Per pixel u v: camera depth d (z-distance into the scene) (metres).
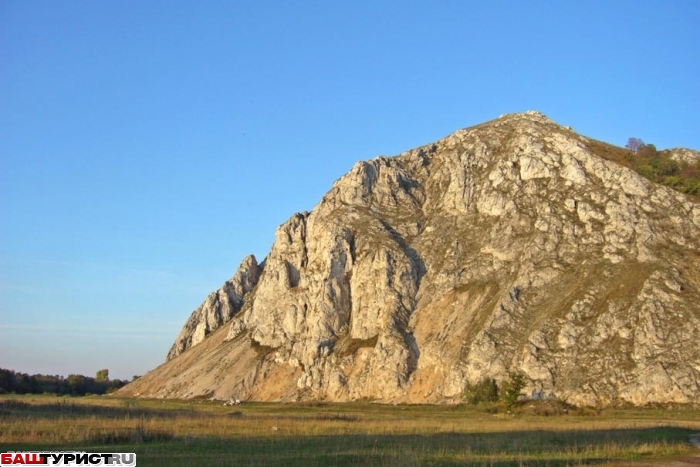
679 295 141.88
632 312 141.50
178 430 73.00
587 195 177.50
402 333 169.25
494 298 164.75
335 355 178.00
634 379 130.25
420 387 156.62
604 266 157.38
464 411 128.88
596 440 64.88
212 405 158.25
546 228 173.12
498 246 177.88
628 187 173.75
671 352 132.00
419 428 80.62
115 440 63.56
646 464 49.41
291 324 197.12
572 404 130.00
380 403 154.50
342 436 69.69
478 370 146.38
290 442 63.38
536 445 60.75
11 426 68.25
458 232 191.88
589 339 141.00
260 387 185.88
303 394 174.75
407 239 197.50
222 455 53.78
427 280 181.88
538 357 140.62
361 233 197.00
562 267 163.00
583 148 192.25
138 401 182.62
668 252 155.50
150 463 49.34
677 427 83.56
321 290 190.50
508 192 190.50
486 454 53.75
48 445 59.31
